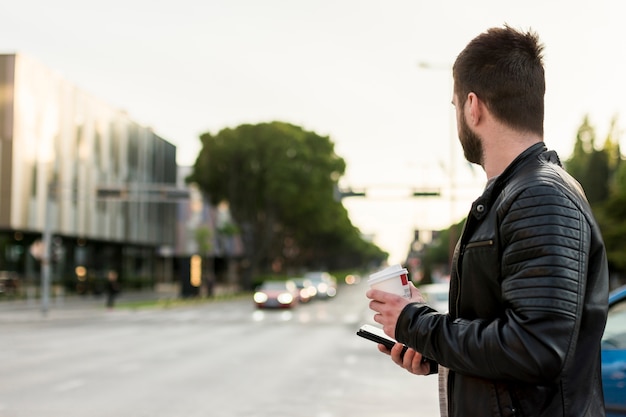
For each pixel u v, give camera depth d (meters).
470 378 1.77
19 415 9.57
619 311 4.72
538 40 1.93
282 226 80.06
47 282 34.50
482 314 1.79
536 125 1.90
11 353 17.95
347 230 114.44
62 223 49.69
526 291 1.63
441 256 131.00
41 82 46.09
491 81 1.88
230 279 112.06
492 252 1.75
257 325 29.00
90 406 10.28
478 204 1.83
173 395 11.36
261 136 65.62
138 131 64.50
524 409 1.68
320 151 69.38
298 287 54.34
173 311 40.06
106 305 43.09
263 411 10.01
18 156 43.19
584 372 1.68
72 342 21.19
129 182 62.06
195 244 95.38
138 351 18.58
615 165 53.53
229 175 66.88
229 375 13.91
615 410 4.46
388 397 11.33
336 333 24.78
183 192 34.53
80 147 52.19
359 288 103.31
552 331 1.58
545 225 1.65
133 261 73.25
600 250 1.75
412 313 1.83
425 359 2.13
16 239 50.31
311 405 10.53
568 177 1.81
